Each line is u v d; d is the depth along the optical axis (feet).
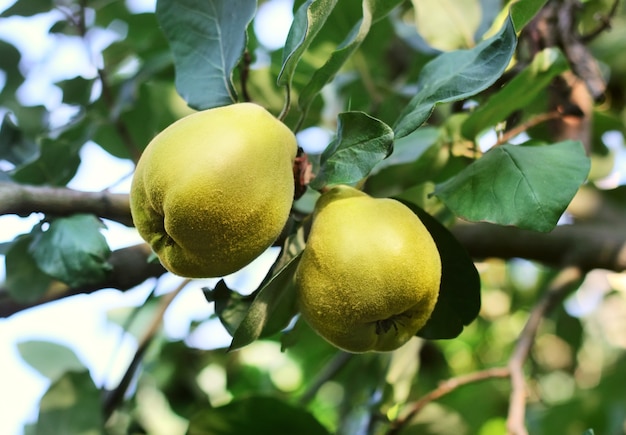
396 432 2.45
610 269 2.60
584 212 3.00
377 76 2.86
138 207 1.65
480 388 3.59
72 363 2.85
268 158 1.61
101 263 1.97
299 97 1.86
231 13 1.96
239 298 1.84
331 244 1.66
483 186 1.87
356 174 1.69
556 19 2.53
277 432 2.34
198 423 2.33
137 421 2.69
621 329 4.42
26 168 2.20
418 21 2.52
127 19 2.94
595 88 2.48
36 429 2.25
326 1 1.70
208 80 1.95
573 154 1.87
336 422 3.13
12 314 2.20
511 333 4.06
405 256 1.64
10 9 2.57
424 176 2.39
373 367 2.88
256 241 1.62
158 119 2.69
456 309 1.91
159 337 2.91
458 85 1.78
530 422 3.39
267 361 3.41
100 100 2.66
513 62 2.56
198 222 1.57
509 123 2.54
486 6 2.54
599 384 3.50
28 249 2.08
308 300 1.68
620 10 3.30
